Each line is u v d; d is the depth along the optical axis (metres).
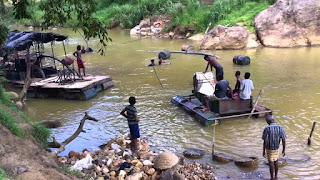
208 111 10.60
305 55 20.25
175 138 9.37
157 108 11.81
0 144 6.22
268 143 6.94
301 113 10.86
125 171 7.16
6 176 5.31
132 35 32.75
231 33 22.77
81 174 6.88
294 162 7.81
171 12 31.39
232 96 10.47
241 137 9.30
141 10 36.25
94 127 10.28
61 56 22.20
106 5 44.56
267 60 19.14
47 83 13.68
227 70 17.05
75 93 12.97
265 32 23.89
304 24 23.38
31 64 14.61
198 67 18.03
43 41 15.04
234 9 28.48
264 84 14.30
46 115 11.44
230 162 7.95
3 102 9.58
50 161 6.61
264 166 7.75
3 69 14.41
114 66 18.81
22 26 37.72
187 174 7.16
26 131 7.43
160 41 28.31
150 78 15.98
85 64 19.55
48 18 8.36
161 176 6.56
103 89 14.21
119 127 10.27
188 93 13.45
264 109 10.78
